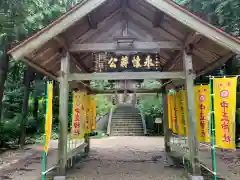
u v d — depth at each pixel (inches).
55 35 195.0
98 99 869.2
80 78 227.0
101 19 239.5
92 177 230.4
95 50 228.8
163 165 282.0
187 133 226.2
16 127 484.4
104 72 229.0
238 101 426.0
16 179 226.8
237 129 430.9
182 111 259.4
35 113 596.1
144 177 229.9
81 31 231.5
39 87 541.0
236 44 185.3
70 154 241.3
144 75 225.5
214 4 385.4
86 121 328.8
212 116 197.6
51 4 422.3
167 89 373.7
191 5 412.2
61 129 217.0
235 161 303.6
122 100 924.6
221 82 197.0
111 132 669.3
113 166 279.1
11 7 347.3
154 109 690.2
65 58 226.4
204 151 382.9
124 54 234.4
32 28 383.9
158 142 505.7
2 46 389.1
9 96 544.1
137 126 698.2
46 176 236.2
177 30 222.2
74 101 275.7
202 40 211.6
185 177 227.5
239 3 346.0
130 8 242.4
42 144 486.6
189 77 218.5
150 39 248.7
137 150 399.2
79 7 195.2
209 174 238.1
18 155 361.1
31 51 195.3
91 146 450.0
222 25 390.9
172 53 273.1
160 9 192.2
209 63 251.9
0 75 387.5
